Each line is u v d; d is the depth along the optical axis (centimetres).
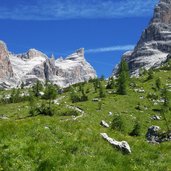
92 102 15162
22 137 2214
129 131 11050
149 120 12725
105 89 18612
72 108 13888
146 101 15312
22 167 1936
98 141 2408
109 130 2900
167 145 2636
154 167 2200
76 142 2291
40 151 2088
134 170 2109
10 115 14375
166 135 5622
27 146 2112
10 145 2098
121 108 14338
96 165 2067
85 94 17525
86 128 2655
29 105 16375
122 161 2191
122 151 2358
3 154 1998
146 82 19438
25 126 2367
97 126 2903
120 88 16888
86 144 2312
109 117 12888
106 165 2094
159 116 13100
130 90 17362
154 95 16050
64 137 2328
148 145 2605
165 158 2381
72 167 1981
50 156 2031
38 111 13512
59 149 2145
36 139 2208
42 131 2316
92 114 13012
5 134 2208
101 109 14012
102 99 15738
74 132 2492
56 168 1952
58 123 2616
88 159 2106
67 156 2080
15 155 2019
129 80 19462
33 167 1952
